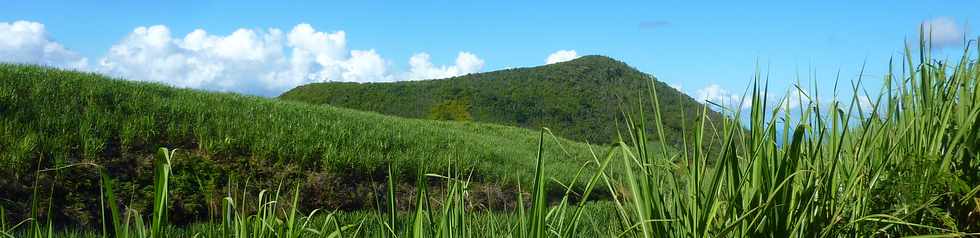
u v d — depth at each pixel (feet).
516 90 217.56
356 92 246.06
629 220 6.82
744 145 6.92
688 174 6.48
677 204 6.59
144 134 35.65
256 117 44.65
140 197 28.78
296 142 39.22
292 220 6.51
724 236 6.26
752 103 6.92
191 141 36.63
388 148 43.88
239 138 37.60
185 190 29.86
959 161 7.55
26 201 25.89
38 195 26.35
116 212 5.27
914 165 6.95
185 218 28.32
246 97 54.95
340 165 37.11
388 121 59.72
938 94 7.93
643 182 6.40
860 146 7.02
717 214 6.76
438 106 222.89
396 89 245.86
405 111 229.66
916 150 7.48
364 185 36.27
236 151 36.11
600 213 16.83
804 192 6.66
